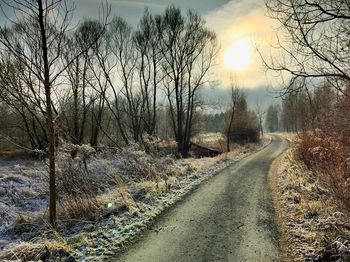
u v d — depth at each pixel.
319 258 6.32
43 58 7.70
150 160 17.05
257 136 54.91
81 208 9.93
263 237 7.70
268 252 6.86
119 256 6.87
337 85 5.66
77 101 22.50
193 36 31.78
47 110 8.09
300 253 6.70
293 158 20.31
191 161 23.11
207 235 7.91
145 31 29.86
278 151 35.25
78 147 11.66
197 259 6.59
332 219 7.67
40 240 7.71
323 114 10.59
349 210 7.83
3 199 13.34
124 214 9.66
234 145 44.44
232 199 11.45
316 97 10.45
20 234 9.45
